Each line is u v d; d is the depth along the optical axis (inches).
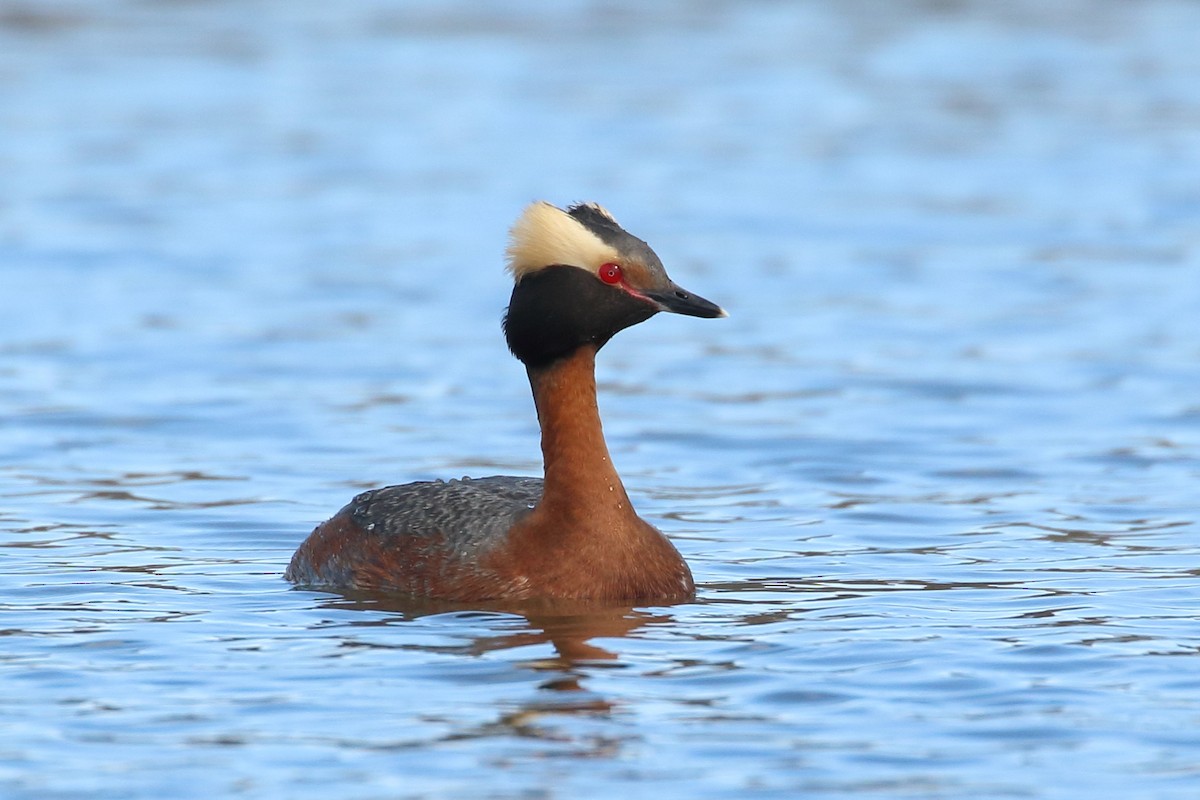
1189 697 448.8
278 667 476.7
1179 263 1173.1
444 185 1440.7
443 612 533.6
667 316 1067.9
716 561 602.2
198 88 1840.6
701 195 1401.3
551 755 412.5
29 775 402.0
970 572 584.4
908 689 455.8
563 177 1460.4
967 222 1311.5
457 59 1990.7
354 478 726.5
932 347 968.9
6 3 2266.2
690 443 786.8
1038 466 740.0
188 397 863.7
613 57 2000.5
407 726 431.2
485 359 949.8
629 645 496.1
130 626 518.0
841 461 751.7
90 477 722.8
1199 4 2309.3
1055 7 2300.7
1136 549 613.6
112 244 1235.2
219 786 395.5
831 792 390.9
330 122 1686.8
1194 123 1667.1
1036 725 430.0
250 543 629.9
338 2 2346.2
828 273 1162.0
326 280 1139.9
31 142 1589.6
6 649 493.7
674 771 402.6
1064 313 1043.9
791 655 485.1
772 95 1811.0
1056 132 1638.8
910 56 1995.6
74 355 946.7
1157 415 825.5
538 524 550.3
